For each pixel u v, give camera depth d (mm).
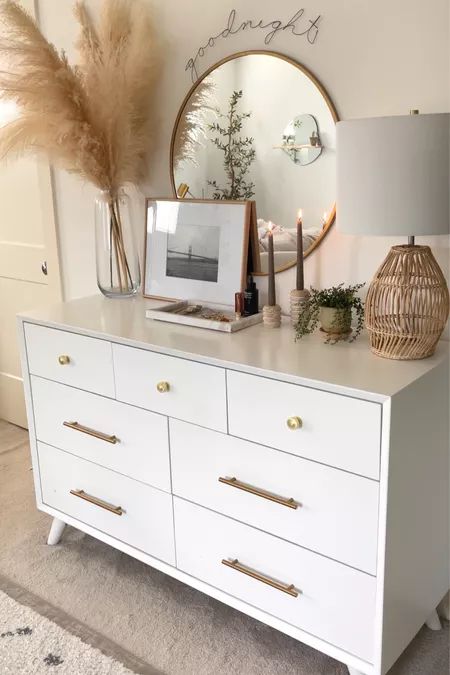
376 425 1400
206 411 1713
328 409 1469
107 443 2016
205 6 2008
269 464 1620
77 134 2100
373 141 1421
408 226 1442
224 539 1782
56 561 2223
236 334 1854
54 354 2084
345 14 1728
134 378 1863
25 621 1926
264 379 1561
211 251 2098
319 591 1613
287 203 1951
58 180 2662
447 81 1611
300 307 1843
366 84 1735
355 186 1471
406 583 1604
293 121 1880
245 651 1811
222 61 1992
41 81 2057
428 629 1879
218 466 1733
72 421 2105
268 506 1653
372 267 1839
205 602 2010
